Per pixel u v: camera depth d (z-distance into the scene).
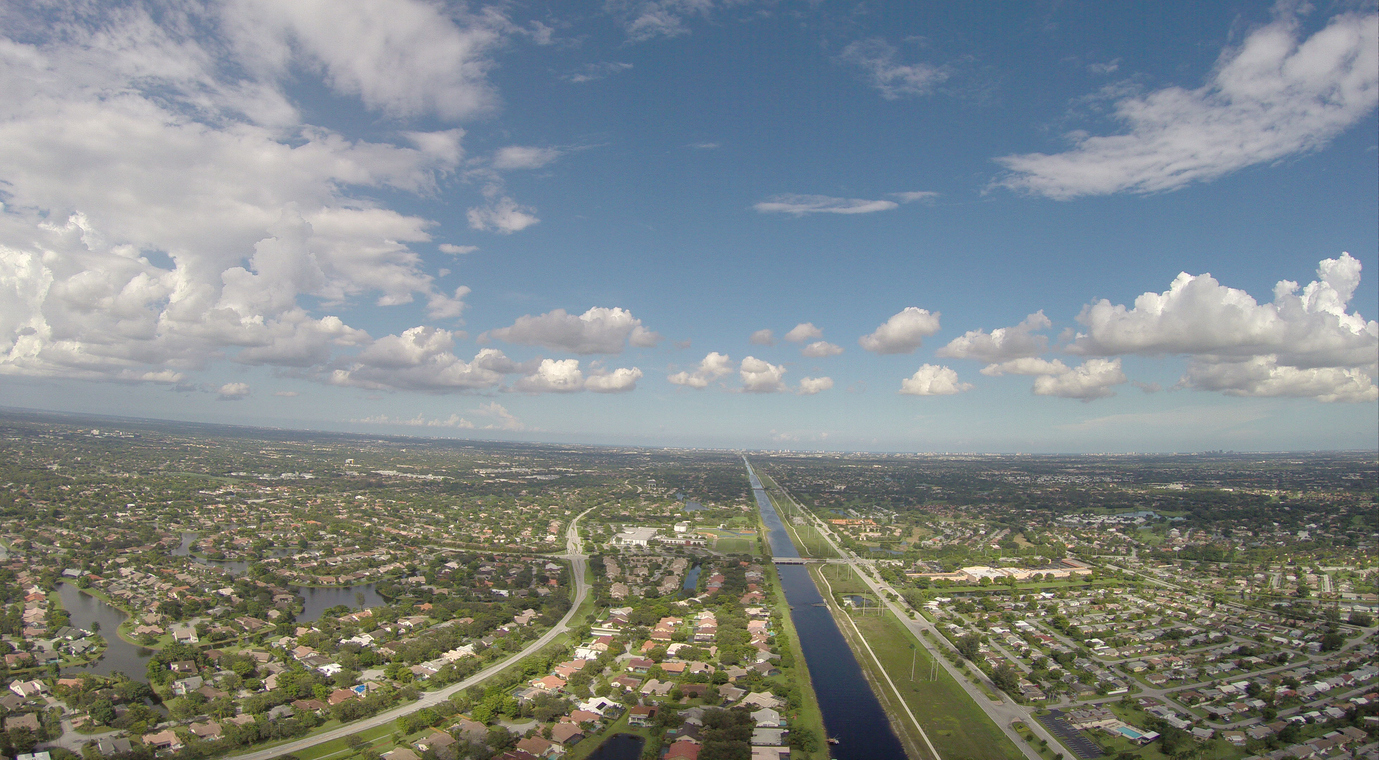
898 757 179.00
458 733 176.25
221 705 185.50
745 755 170.75
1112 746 185.25
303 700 194.75
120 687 194.12
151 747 165.88
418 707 195.50
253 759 164.50
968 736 191.50
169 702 194.50
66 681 199.12
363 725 183.75
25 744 162.88
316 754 167.88
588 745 177.38
